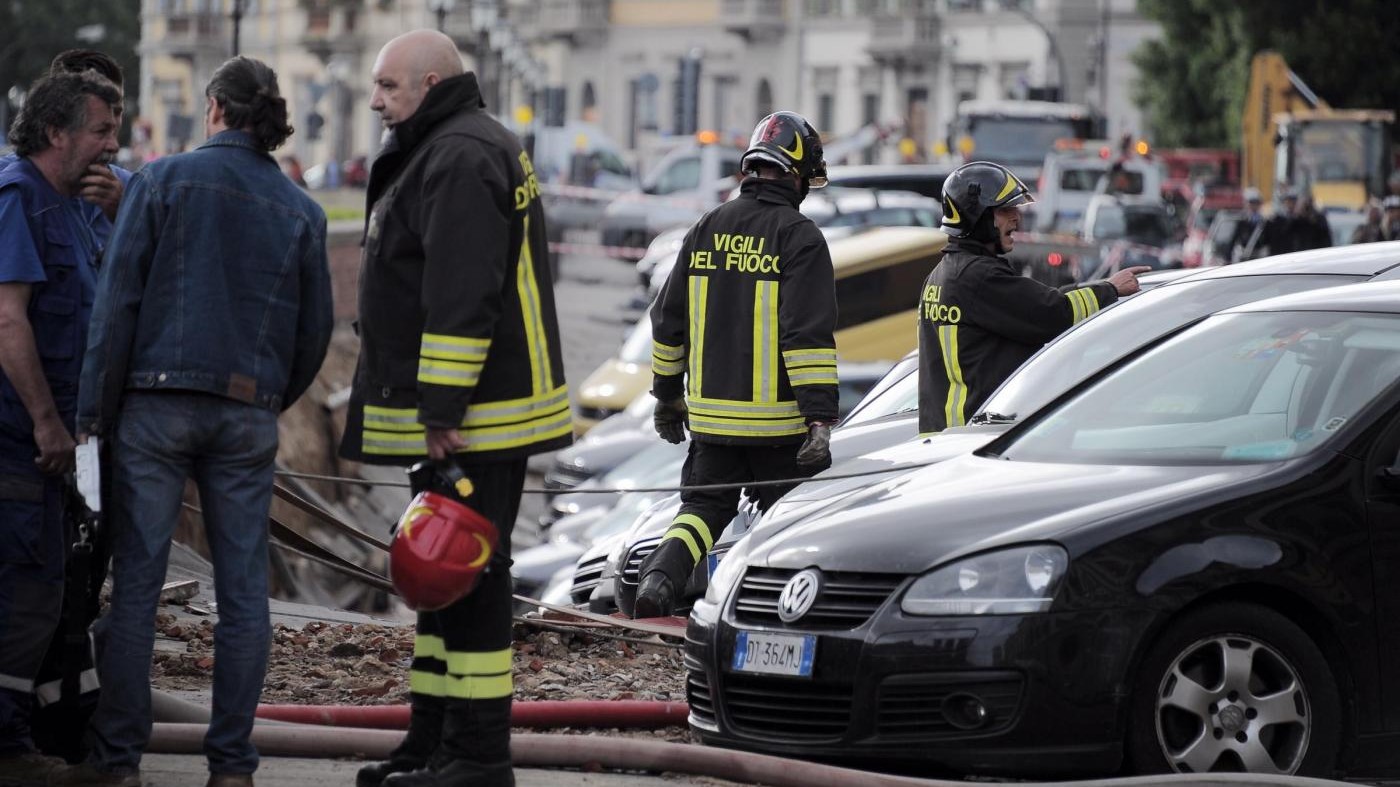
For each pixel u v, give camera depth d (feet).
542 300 43.60
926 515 50.96
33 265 45.50
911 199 259.60
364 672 66.13
